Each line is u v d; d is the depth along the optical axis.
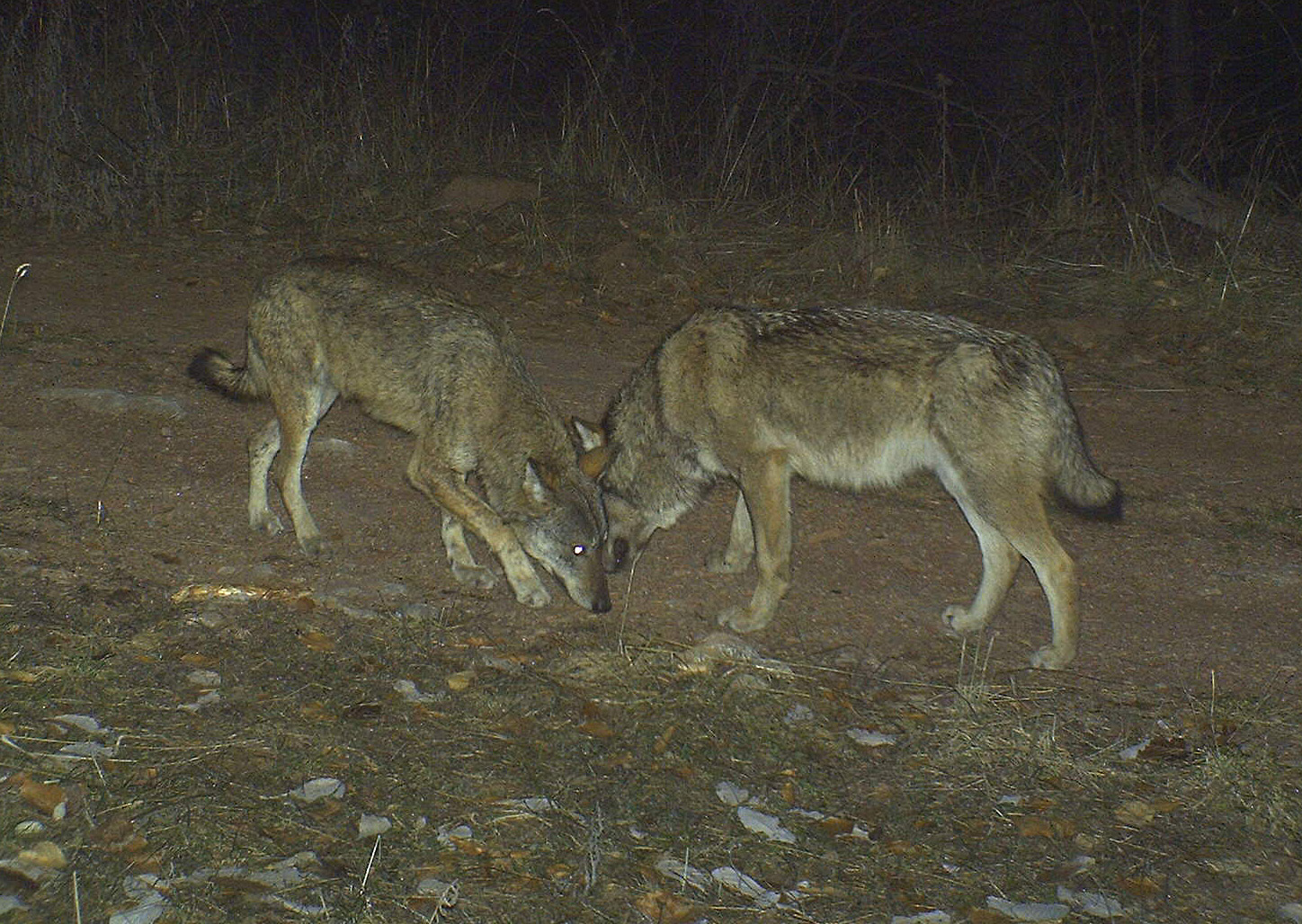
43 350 7.86
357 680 6.13
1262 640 6.65
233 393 6.89
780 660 6.41
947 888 5.71
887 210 10.29
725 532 7.12
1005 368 6.39
